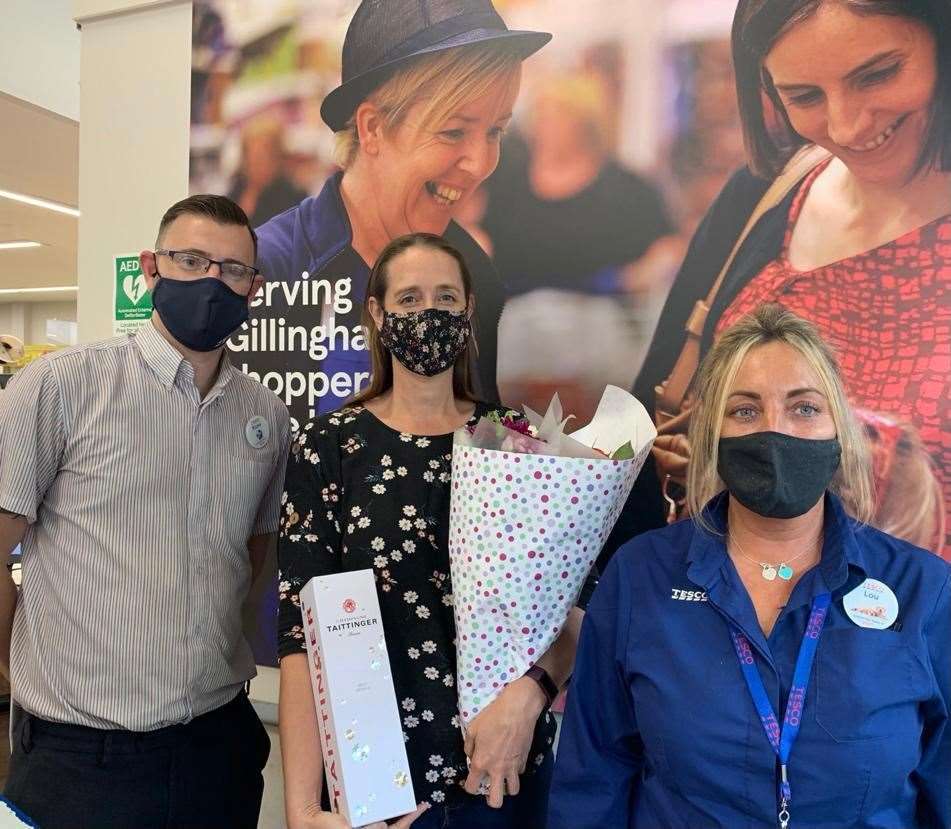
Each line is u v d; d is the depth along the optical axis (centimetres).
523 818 128
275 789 207
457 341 134
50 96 342
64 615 136
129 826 136
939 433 145
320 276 202
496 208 181
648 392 168
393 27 190
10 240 768
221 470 148
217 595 146
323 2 199
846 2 149
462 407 148
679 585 113
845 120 150
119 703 135
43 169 495
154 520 139
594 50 171
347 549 128
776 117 156
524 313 179
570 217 174
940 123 144
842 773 95
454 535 122
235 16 210
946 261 144
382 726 112
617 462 115
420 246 137
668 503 166
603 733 119
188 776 142
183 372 144
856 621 101
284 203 205
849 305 151
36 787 135
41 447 135
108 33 232
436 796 119
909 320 147
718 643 106
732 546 114
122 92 230
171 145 223
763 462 104
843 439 107
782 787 97
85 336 238
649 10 166
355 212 197
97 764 134
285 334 206
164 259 140
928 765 103
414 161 189
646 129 167
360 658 114
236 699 157
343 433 136
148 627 137
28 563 141
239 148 211
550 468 113
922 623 100
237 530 150
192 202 143
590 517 115
